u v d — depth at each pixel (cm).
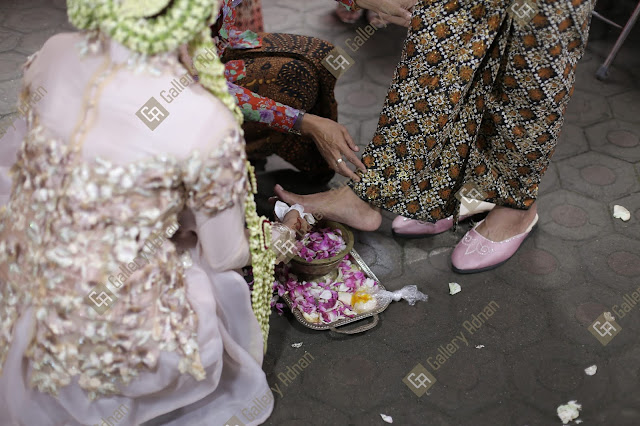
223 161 139
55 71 140
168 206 139
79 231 136
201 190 140
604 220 249
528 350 204
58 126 136
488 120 209
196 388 162
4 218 149
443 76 197
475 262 227
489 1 184
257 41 238
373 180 221
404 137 212
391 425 183
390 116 211
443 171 218
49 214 138
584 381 195
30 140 140
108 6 129
